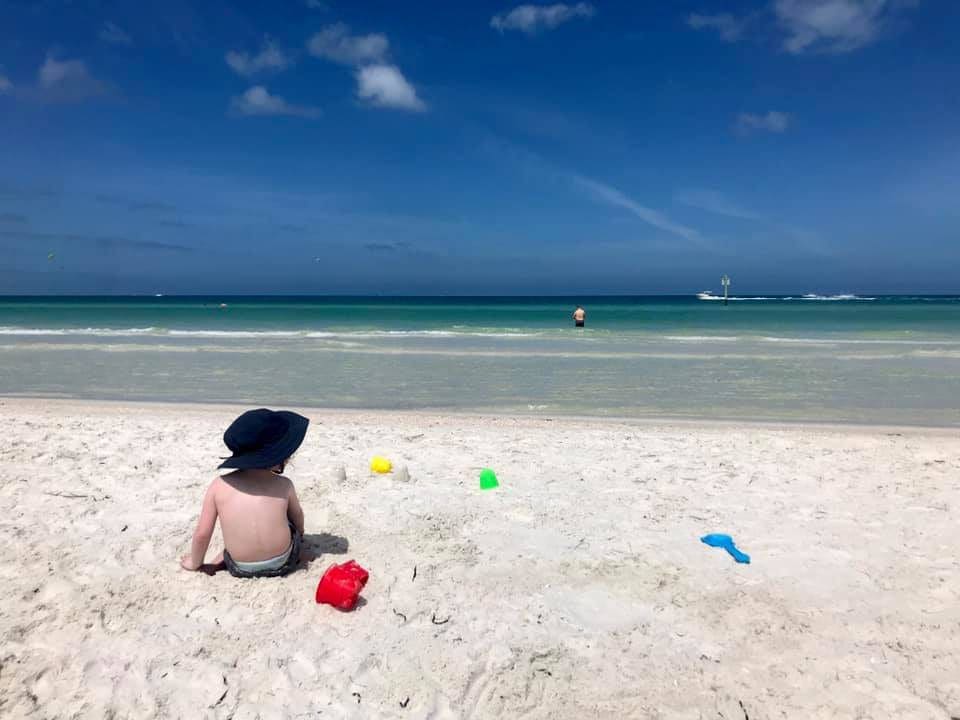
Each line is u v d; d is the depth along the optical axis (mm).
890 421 9727
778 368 15406
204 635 3516
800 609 3930
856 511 5617
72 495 5777
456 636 3566
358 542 4816
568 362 16547
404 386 12906
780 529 5195
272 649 3404
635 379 13805
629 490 6129
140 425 8852
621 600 4020
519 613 3834
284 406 10828
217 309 51625
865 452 7609
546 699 3092
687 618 3818
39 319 35344
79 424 8867
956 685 3197
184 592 3953
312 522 5211
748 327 29906
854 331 26844
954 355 17719
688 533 5102
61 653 3328
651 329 28594
